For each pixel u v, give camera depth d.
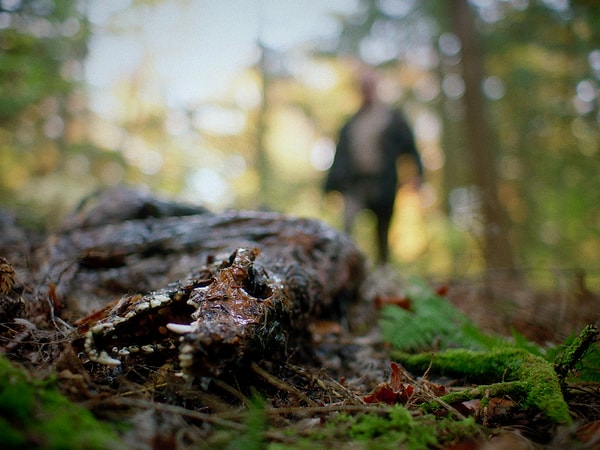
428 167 15.45
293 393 1.70
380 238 6.82
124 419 1.28
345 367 2.34
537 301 3.93
